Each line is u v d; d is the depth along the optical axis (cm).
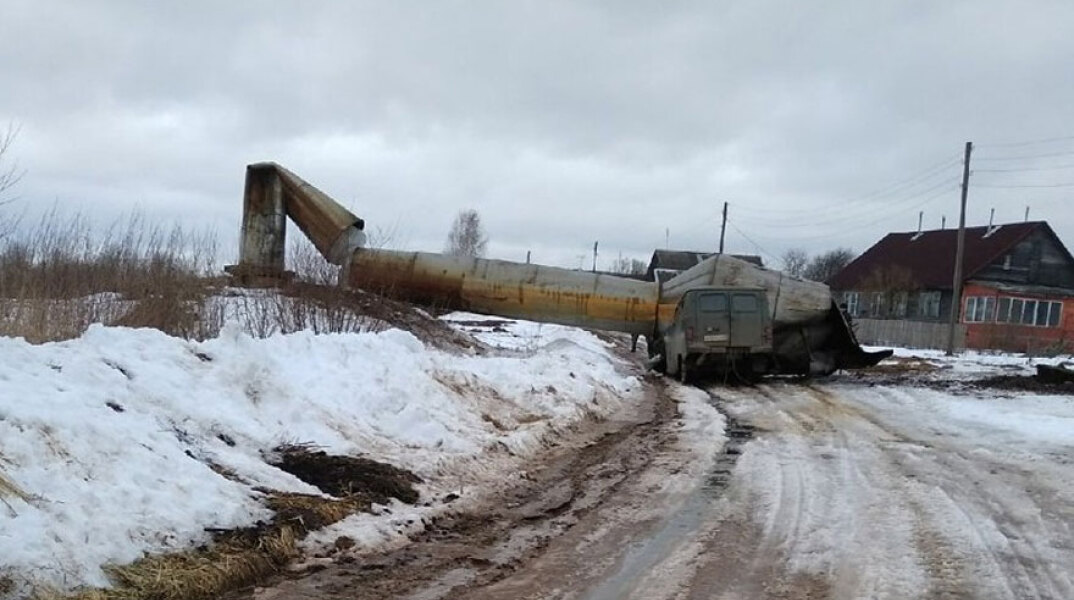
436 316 2266
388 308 1933
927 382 2005
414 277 2141
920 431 1221
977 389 1847
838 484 859
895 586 557
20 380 620
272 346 963
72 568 465
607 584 557
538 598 528
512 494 799
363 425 889
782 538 666
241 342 913
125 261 1388
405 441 893
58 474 528
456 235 7131
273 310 1498
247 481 661
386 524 657
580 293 2156
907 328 4081
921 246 5347
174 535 540
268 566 552
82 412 612
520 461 942
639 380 1911
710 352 1919
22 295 1145
